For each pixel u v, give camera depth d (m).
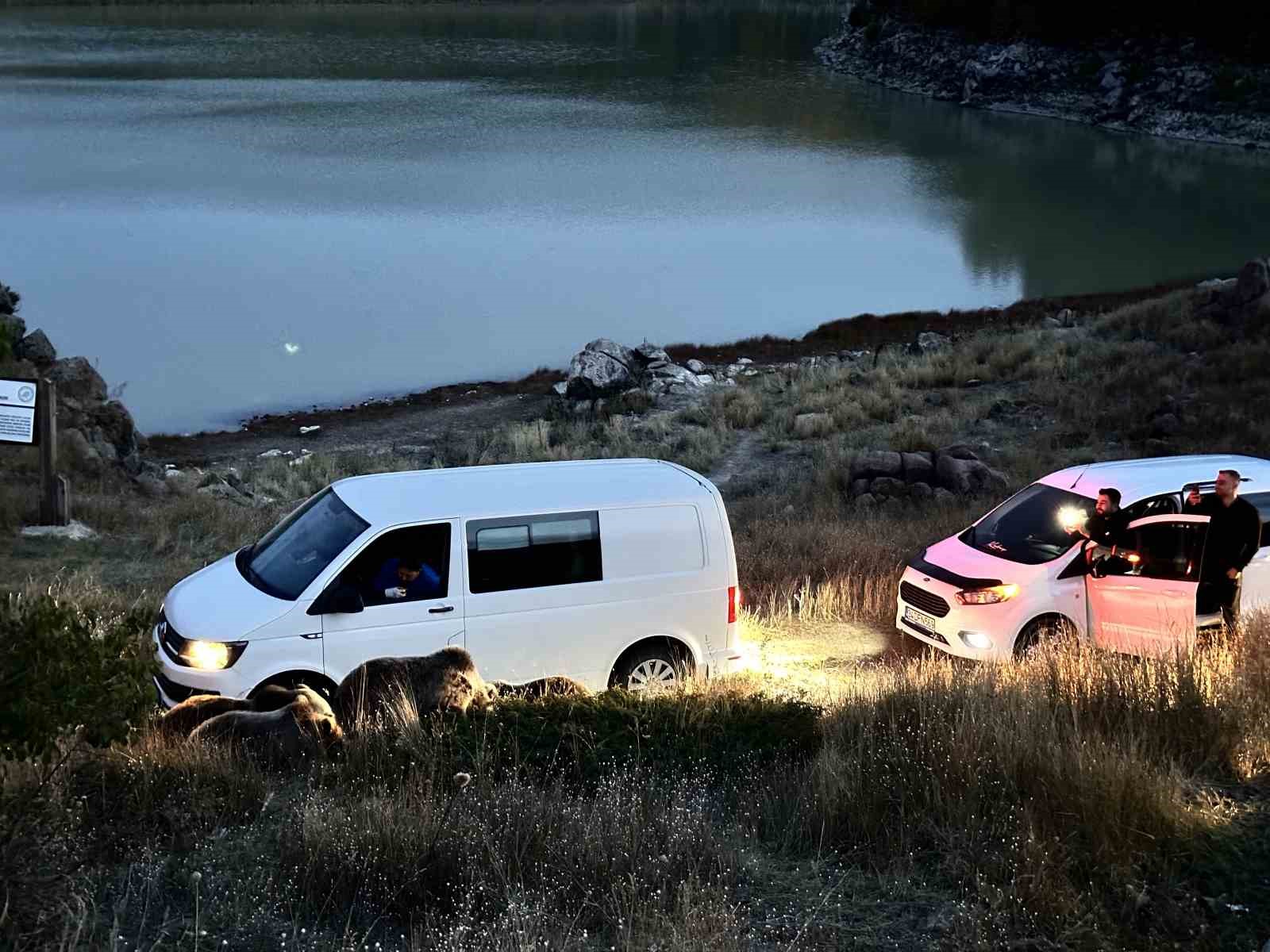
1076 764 6.54
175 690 8.93
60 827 5.72
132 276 57.62
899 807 6.60
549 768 7.20
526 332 48.53
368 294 55.25
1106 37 126.69
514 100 143.88
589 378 35.16
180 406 36.81
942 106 138.00
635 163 102.56
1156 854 5.92
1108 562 11.00
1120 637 10.88
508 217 78.19
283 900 5.65
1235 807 6.48
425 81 163.12
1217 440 24.28
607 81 165.88
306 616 9.01
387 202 81.75
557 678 8.71
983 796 6.56
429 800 6.43
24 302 51.47
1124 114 118.88
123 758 6.77
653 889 5.81
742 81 164.88
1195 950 5.27
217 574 9.72
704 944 5.12
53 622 5.27
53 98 132.75
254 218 74.56
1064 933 5.36
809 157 106.44
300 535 9.70
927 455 22.30
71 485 19.33
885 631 12.73
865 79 162.88
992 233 74.12
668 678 10.04
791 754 7.71
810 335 47.22
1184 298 37.25
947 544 12.45
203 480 23.95
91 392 23.86
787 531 17.48
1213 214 80.38
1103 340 35.66
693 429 29.56
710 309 53.78
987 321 48.41
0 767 5.93
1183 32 119.19
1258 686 7.79
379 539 9.24
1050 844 5.98
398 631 9.21
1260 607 9.95
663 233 74.00
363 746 7.25
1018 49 133.50
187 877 5.77
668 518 9.99
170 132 110.25
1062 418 27.75
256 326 48.56
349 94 144.88
